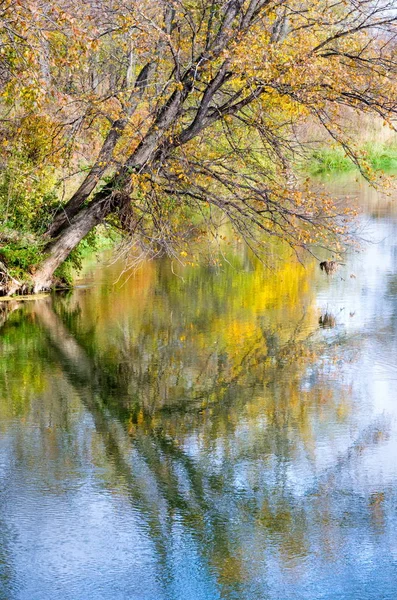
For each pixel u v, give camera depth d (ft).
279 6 53.78
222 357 46.39
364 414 37.35
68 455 33.14
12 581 24.38
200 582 24.35
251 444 34.14
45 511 28.43
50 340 50.01
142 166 55.16
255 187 59.67
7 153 59.06
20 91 48.60
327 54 54.13
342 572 24.68
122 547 26.16
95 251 79.66
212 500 29.22
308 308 58.03
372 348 47.73
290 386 41.39
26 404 39.11
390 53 56.34
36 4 47.73
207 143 62.13
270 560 25.31
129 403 39.29
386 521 27.55
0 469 31.78
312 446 33.86
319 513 28.14
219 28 56.54
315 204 57.82
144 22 55.31
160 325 53.57
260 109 54.65
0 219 59.88
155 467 31.94
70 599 23.53
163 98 56.75
